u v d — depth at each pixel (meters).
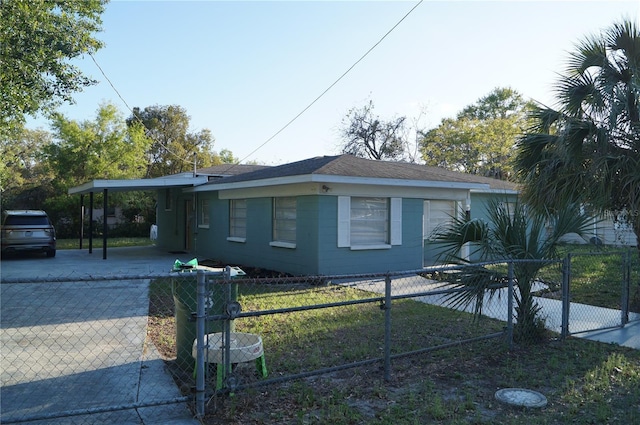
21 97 12.66
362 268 12.80
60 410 4.30
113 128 30.45
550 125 8.74
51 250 17.38
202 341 4.19
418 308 8.80
